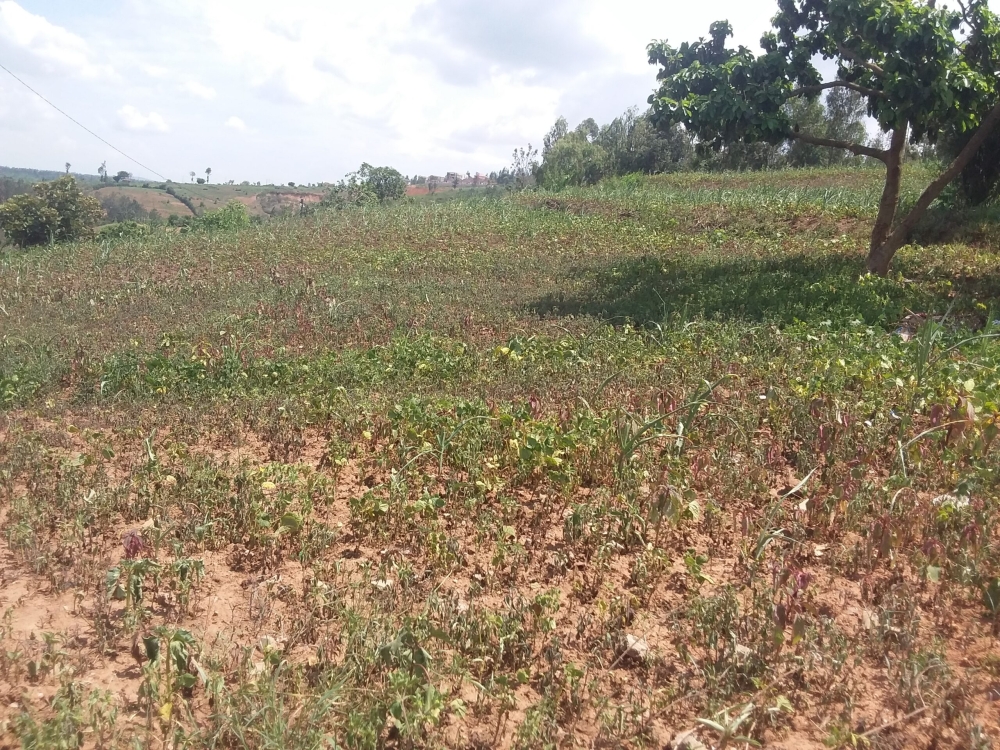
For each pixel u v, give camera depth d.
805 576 3.58
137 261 16.50
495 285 12.65
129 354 8.02
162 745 2.76
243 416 6.30
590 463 5.23
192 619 3.57
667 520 4.54
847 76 12.14
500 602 3.78
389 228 19.81
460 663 3.17
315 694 2.91
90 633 3.42
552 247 16.75
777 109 11.41
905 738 2.91
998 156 15.70
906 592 3.75
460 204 23.98
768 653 3.34
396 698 2.82
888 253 11.82
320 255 16.34
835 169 29.56
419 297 11.74
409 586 3.79
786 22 12.01
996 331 8.20
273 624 3.55
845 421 5.46
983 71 11.03
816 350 7.60
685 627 3.61
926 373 6.63
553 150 43.78
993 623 3.63
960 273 12.14
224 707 2.84
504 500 4.64
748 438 5.64
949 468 5.04
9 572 3.93
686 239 17.06
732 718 2.96
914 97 10.32
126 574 3.81
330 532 4.28
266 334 9.63
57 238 34.34
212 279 14.13
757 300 10.30
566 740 2.87
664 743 2.90
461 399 6.39
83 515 4.35
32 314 11.38
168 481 4.92
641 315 10.02
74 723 2.72
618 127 49.12
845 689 3.15
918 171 25.97
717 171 37.88
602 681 3.25
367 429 5.90
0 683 3.04
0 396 6.95
